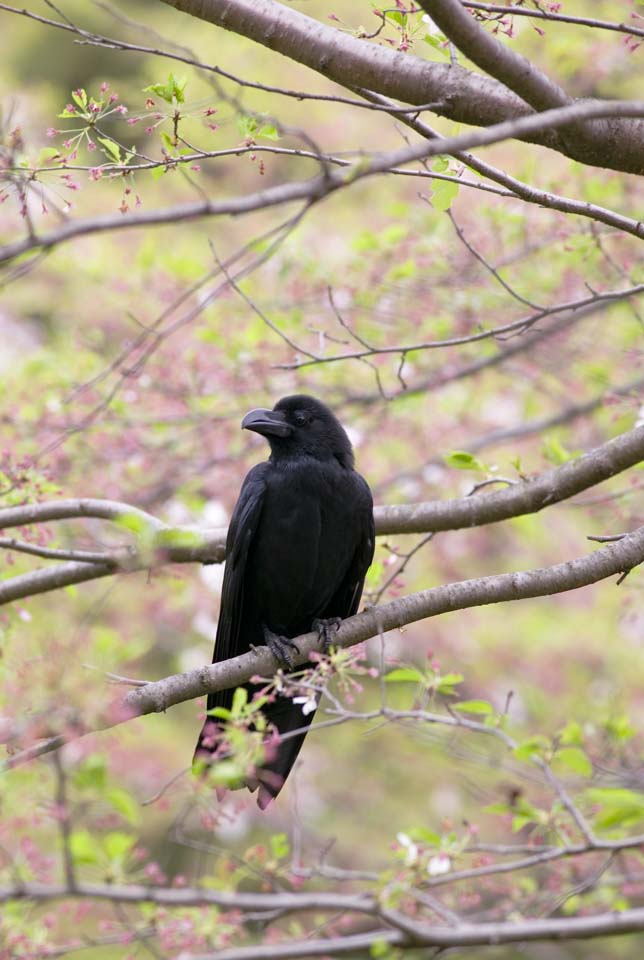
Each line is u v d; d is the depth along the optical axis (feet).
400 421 47.85
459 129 27.25
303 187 14.93
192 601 48.85
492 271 30.63
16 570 34.88
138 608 48.75
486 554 59.82
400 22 23.54
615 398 38.81
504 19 26.96
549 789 35.76
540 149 46.26
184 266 44.80
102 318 49.14
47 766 28.84
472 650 60.75
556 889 33.68
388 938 31.22
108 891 30.07
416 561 57.16
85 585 48.24
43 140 41.34
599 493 48.49
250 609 32.07
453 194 25.32
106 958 44.16
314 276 43.55
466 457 29.66
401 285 43.24
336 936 37.42
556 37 43.27
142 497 42.16
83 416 40.11
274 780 27.81
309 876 31.40
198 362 42.37
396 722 30.22
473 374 45.06
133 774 51.98
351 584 32.17
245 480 31.96
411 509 31.22
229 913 31.22
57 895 29.63
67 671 21.68
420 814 62.85
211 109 24.38
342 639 26.99
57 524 41.22
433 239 42.91
